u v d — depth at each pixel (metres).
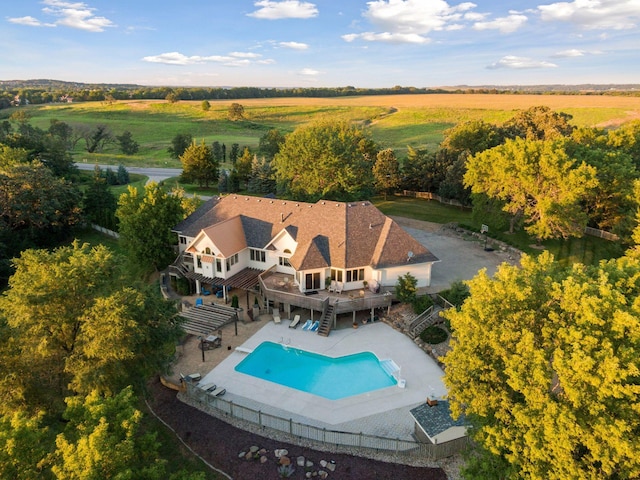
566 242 59.31
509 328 20.83
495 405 20.86
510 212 60.75
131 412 19.08
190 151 102.19
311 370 35.75
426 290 45.28
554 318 20.45
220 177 99.06
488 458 20.66
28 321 24.50
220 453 26.28
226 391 32.88
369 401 31.69
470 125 88.44
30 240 62.81
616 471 18.33
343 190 70.00
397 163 88.62
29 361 24.92
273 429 28.27
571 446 17.41
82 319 25.03
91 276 27.17
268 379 34.56
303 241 46.44
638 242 43.81
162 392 32.53
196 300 46.34
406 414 30.23
